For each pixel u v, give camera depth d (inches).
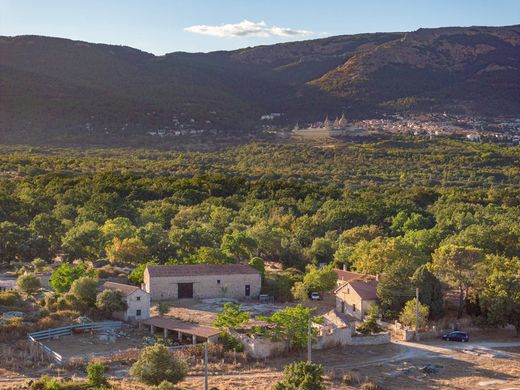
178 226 6289.4
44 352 2979.8
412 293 3821.4
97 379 2541.8
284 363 3038.9
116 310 3609.7
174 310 3841.0
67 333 3297.2
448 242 4968.0
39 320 3378.4
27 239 5039.4
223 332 3218.5
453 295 4328.3
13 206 6269.7
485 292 3745.1
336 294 4104.3
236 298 4264.3
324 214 6801.2
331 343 3324.3
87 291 3698.3
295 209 7411.4
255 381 2751.0
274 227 6304.1
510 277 3700.8
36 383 2493.8
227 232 5797.2
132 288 3644.2
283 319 3201.3
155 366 2645.2
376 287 3973.9
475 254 3873.0
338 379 2859.3
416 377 2935.5
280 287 4367.6
